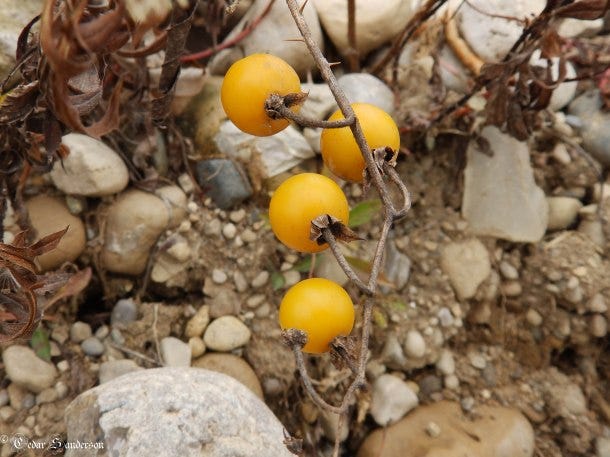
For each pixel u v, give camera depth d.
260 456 0.11
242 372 0.14
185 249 0.15
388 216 0.07
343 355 0.07
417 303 0.16
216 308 0.15
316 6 0.16
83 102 0.09
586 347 0.16
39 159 0.11
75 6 0.07
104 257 0.14
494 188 0.16
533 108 0.14
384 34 0.17
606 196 0.17
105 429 0.11
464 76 0.17
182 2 0.10
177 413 0.11
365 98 0.15
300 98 0.08
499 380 0.16
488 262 0.16
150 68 0.14
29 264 0.09
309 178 0.08
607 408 0.16
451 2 0.17
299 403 0.15
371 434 0.15
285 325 0.07
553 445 0.16
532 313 0.17
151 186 0.15
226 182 0.15
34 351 0.13
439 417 0.15
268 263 0.15
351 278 0.07
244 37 0.15
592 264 0.16
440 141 0.17
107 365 0.13
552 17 0.12
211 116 0.15
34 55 0.09
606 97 0.17
